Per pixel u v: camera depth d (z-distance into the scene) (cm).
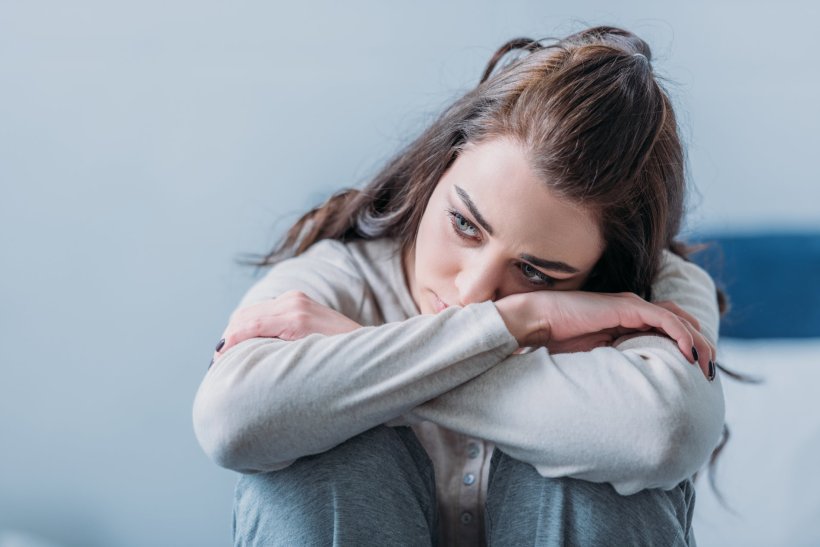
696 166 198
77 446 187
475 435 96
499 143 100
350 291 118
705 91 198
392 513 96
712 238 195
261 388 93
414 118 188
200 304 189
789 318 194
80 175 189
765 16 196
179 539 187
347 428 94
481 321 96
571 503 94
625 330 105
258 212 191
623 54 105
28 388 187
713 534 154
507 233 98
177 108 191
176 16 191
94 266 188
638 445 91
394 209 123
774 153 197
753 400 169
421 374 94
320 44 193
